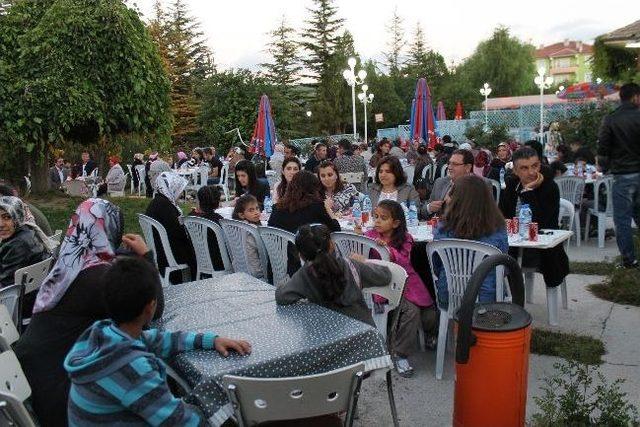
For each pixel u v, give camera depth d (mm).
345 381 2316
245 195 6074
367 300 4328
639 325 5012
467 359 2867
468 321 2832
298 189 5137
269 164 15016
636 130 6113
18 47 10844
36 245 4238
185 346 2654
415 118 15070
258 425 2730
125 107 11445
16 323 3646
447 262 4113
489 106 46531
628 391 3855
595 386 3936
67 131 10820
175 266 6027
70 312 2787
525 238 4938
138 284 2184
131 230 10297
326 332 2844
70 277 2793
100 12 11000
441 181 6391
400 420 3666
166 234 5922
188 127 37312
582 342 4594
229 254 5906
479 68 57406
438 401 3895
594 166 10047
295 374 2615
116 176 15797
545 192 5406
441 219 4453
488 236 4078
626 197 6277
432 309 4496
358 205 6266
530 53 59062
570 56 87125
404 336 4266
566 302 5488
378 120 30016
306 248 3379
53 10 10773
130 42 11258
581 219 8453
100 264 2855
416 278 4465
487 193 4113
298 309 3201
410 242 4633
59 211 11328
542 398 3410
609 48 14016
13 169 12430
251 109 30109
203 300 3404
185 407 2180
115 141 12602
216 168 15562
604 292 5863
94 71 11000
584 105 15695
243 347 2637
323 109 46688
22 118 10398
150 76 11797
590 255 7484
